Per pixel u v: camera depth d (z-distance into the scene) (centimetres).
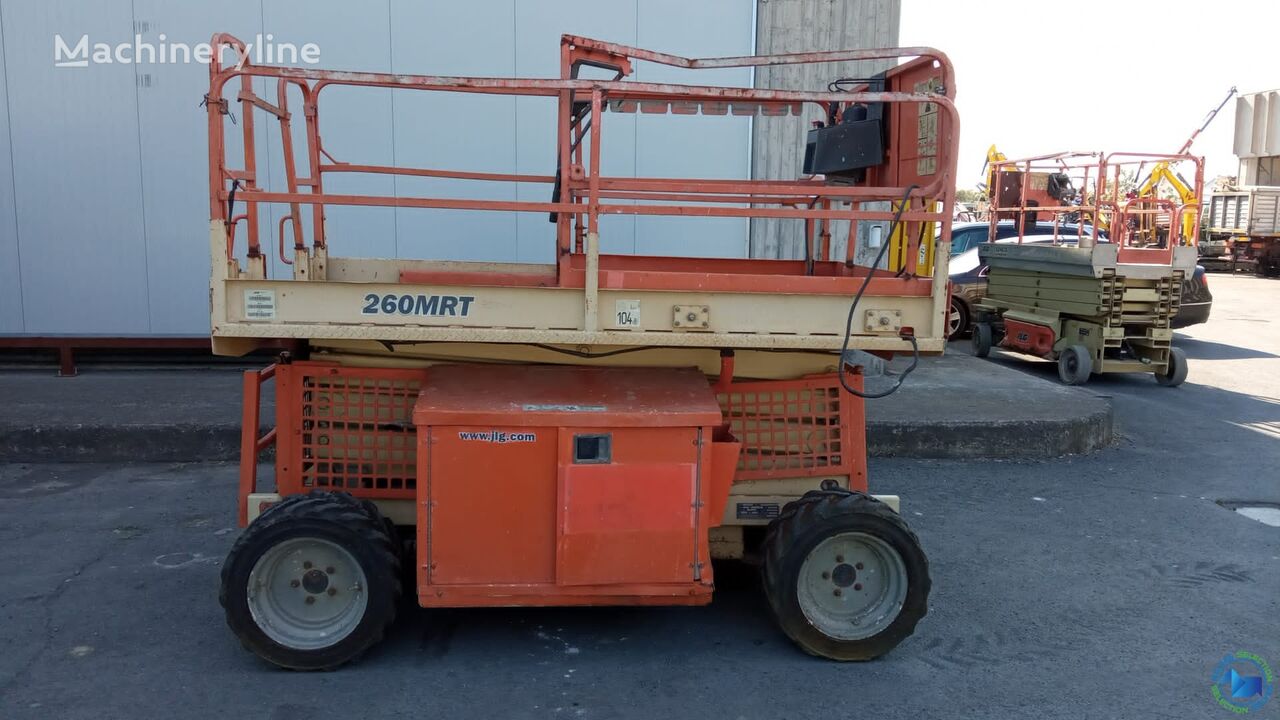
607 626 419
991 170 1378
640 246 918
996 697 360
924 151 429
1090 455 738
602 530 365
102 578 462
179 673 367
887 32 924
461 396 372
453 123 873
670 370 410
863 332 383
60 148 852
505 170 883
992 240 1203
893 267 541
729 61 390
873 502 381
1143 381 1086
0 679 360
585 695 356
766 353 422
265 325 365
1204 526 568
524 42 870
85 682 359
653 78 901
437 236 884
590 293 371
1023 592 464
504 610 433
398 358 408
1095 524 570
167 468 652
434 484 362
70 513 558
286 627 367
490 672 372
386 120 865
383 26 855
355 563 363
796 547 372
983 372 950
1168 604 452
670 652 393
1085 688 368
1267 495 636
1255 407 934
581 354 410
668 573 370
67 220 861
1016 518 579
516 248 895
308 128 501
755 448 424
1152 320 998
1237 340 1415
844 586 385
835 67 925
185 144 862
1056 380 1078
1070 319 1050
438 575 367
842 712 347
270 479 625
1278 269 2573
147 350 896
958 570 493
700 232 924
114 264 870
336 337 368
